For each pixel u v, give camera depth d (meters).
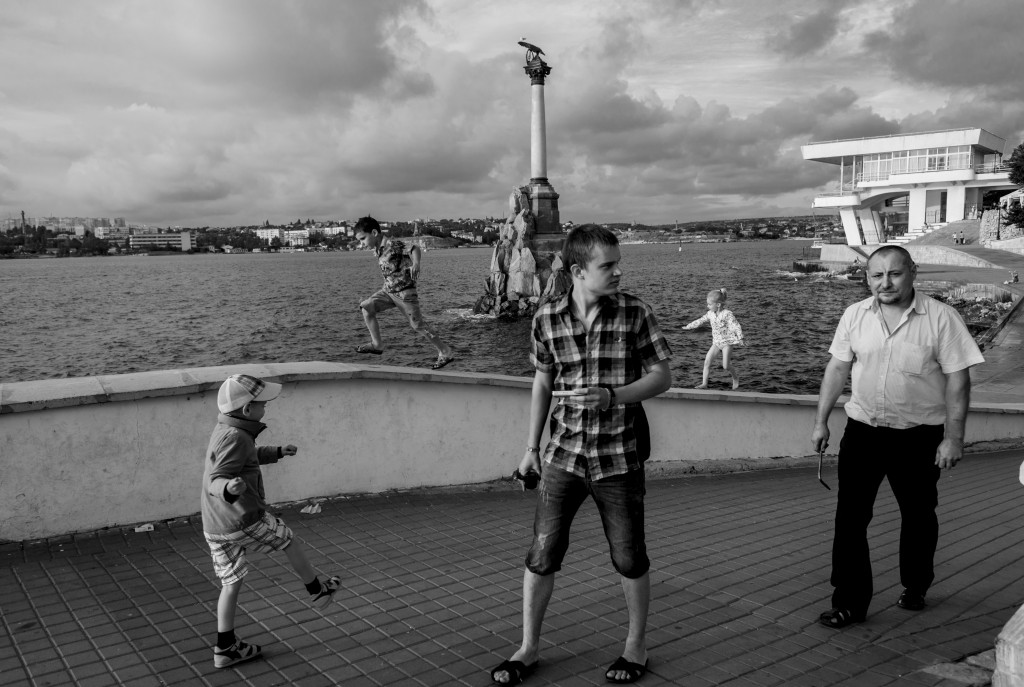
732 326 13.63
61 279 149.00
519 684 3.65
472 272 156.25
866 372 4.47
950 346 4.30
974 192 104.00
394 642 4.15
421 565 5.51
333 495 7.31
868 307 4.51
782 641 4.19
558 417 3.70
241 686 3.65
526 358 49.41
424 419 7.77
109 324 65.00
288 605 4.69
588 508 7.36
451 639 4.20
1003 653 3.15
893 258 4.32
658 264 166.12
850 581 4.41
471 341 56.38
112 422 6.14
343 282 123.81
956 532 6.60
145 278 149.38
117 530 6.16
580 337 3.55
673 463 9.53
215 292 102.12
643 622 3.72
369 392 7.42
